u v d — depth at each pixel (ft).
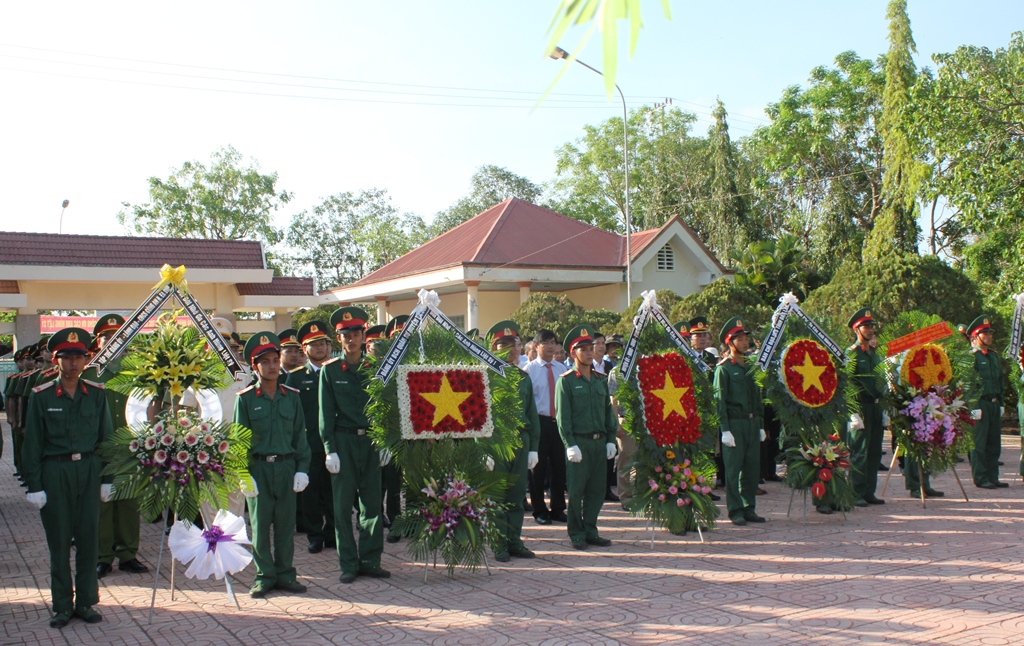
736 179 135.64
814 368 30.78
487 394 24.86
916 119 56.59
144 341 22.48
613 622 18.94
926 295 53.11
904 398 33.24
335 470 23.38
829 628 18.02
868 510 32.09
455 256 90.43
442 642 17.93
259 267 74.84
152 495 20.66
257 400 22.71
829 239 118.11
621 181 156.35
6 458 57.52
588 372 27.40
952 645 16.72
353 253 182.09
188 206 146.00
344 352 24.53
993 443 36.65
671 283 95.35
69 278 67.41
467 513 23.63
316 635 18.71
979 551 24.72
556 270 86.17
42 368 40.16
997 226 54.85
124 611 21.09
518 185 174.81
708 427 28.99
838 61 117.08
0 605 21.85
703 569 23.68
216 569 21.24
